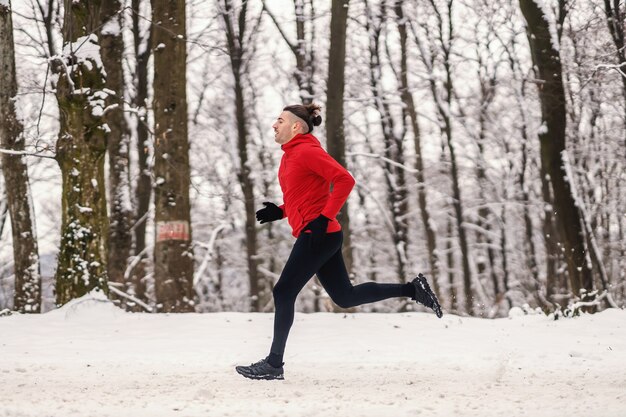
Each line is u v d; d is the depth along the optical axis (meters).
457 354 10.59
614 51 30.09
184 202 19.41
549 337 12.59
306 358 10.34
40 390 7.03
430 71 41.50
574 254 22.67
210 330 13.48
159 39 19.67
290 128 7.75
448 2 41.44
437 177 44.47
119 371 8.64
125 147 29.17
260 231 43.22
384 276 45.84
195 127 38.78
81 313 15.30
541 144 23.39
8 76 21.58
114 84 22.89
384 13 38.81
